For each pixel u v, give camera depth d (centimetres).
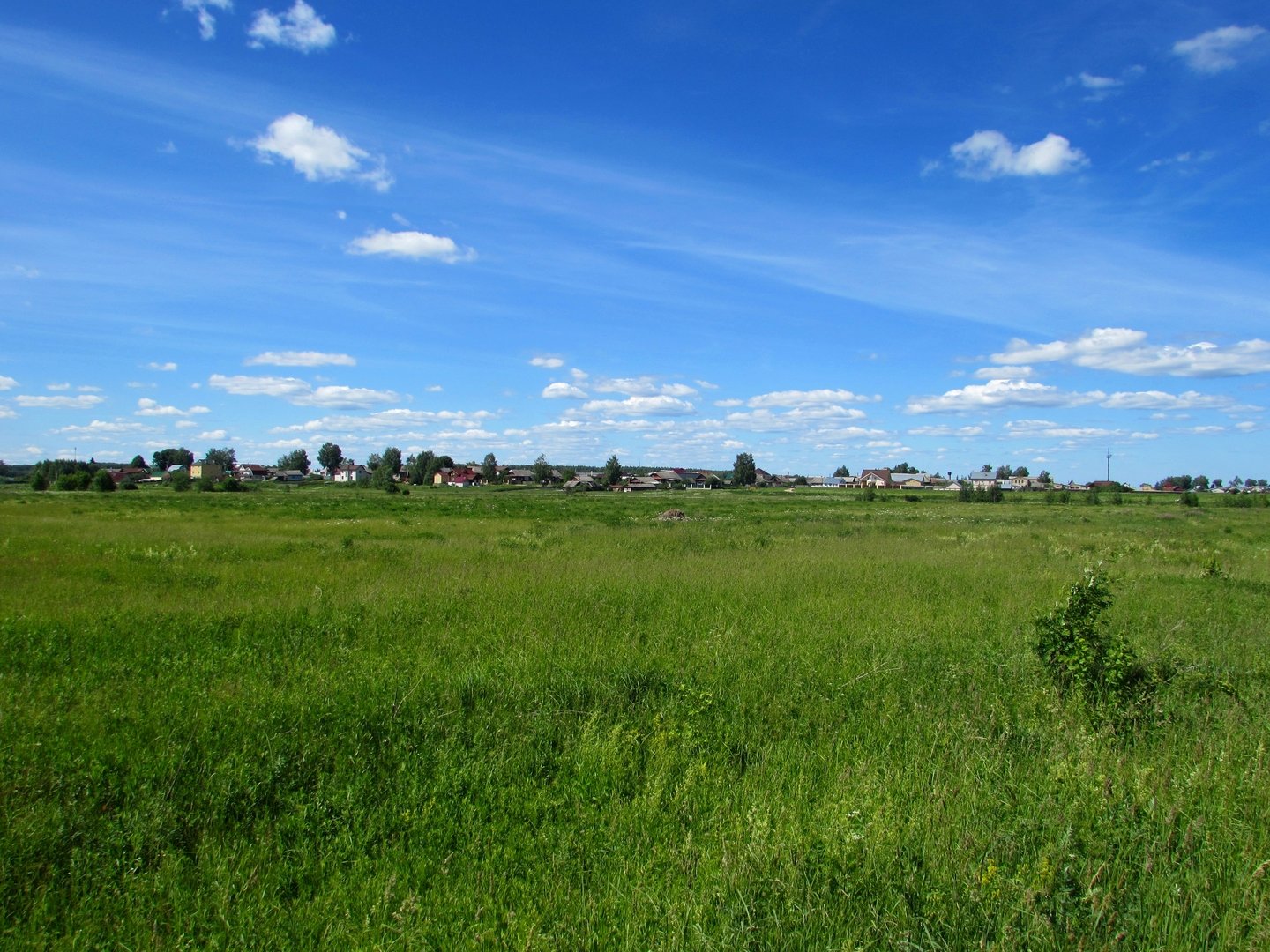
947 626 962
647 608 1050
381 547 1912
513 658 734
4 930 339
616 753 526
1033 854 381
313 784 482
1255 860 375
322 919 353
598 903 359
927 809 425
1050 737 562
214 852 399
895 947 313
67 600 1078
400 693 620
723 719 599
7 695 610
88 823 419
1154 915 333
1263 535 3366
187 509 4250
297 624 919
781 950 315
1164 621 1027
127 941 339
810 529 3064
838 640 864
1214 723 604
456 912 357
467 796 466
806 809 441
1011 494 10812
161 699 605
